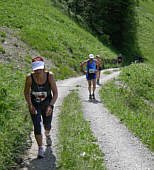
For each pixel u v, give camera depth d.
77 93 13.41
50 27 31.11
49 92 6.04
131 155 6.51
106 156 6.29
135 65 24.77
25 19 29.11
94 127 8.34
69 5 49.28
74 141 6.69
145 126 8.91
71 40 31.38
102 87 15.75
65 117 8.81
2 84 8.03
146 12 80.06
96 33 49.09
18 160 5.73
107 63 34.38
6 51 18.33
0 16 27.11
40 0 39.59
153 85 19.39
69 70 22.56
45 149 6.39
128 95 14.89
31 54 21.05
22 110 7.33
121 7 53.59
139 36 62.25
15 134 5.86
